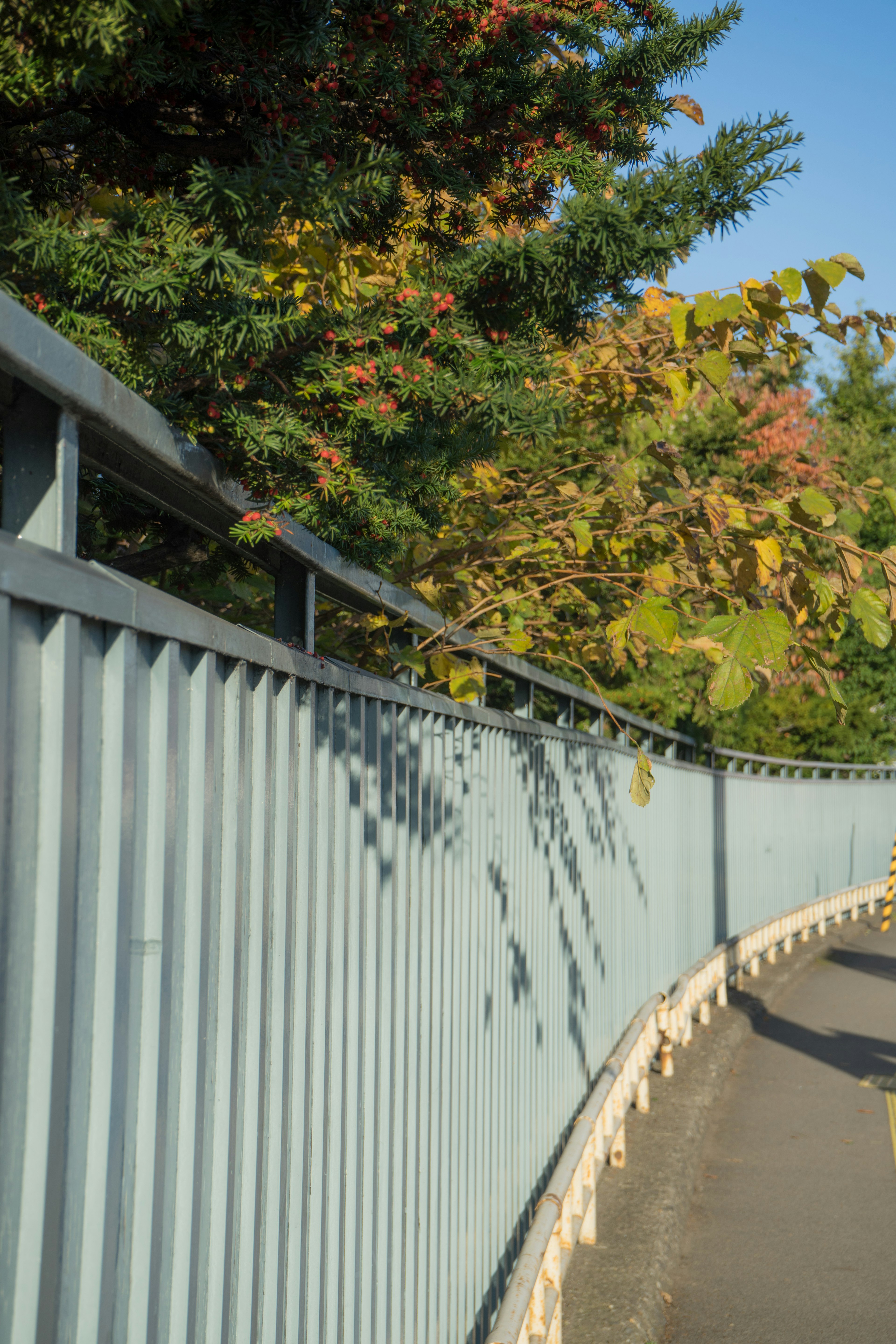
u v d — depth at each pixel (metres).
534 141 2.52
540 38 2.45
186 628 1.56
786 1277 5.78
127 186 2.27
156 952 1.47
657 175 2.01
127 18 1.40
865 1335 5.09
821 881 21.34
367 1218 2.54
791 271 2.58
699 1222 6.61
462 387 1.93
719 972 12.54
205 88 2.14
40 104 1.99
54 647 1.21
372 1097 2.61
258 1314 1.86
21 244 1.51
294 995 2.10
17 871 1.13
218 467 1.89
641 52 2.52
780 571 3.24
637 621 3.09
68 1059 1.24
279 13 1.94
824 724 25.03
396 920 2.89
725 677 2.89
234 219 1.60
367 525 2.24
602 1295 4.88
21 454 1.33
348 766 2.50
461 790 3.81
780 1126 8.73
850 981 16.14
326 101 2.12
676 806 11.23
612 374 3.74
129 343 1.71
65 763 1.21
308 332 1.95
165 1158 1.52
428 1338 3.10
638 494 4.11
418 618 3.63
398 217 2.71
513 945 4.61
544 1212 4.04
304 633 2.45
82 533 2.95
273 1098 1.95
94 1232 1.29
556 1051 5.57
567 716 6.56
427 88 2.21
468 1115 3.71
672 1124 7.74
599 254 1.99
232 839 1.78
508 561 4.49
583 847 6.56
